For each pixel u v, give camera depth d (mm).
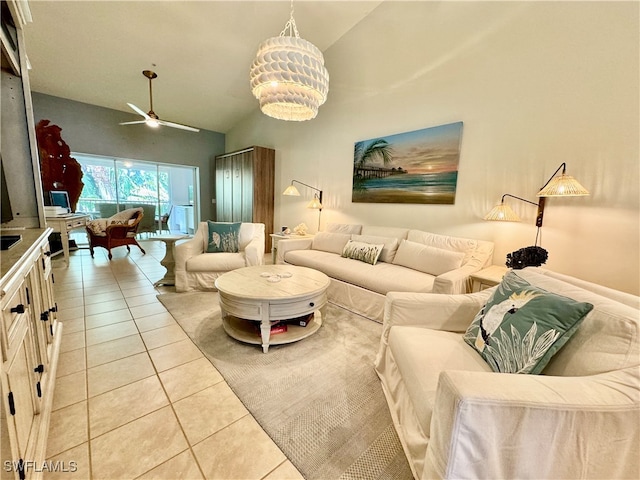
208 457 1106
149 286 3178
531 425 701
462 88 2629
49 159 4453
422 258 2527
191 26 3264
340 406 1414
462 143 2664
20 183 1750
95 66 3932
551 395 710
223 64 3992
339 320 2449
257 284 2062
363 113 3537
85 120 5062
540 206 2166
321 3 3113
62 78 4211
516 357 993
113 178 5734
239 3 2992
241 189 5430
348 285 2682
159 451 1122
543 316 990
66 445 1127
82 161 5398
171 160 6082
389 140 3232
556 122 2109
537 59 2172
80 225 4289
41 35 3264
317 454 1141
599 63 1898
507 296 1214
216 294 2971
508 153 2375
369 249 2879
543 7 2117
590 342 908
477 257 2355
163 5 2951
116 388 1478
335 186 4004
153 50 3648
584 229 2027
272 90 1874
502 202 2244
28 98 1741
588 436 718
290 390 1520
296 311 1914
